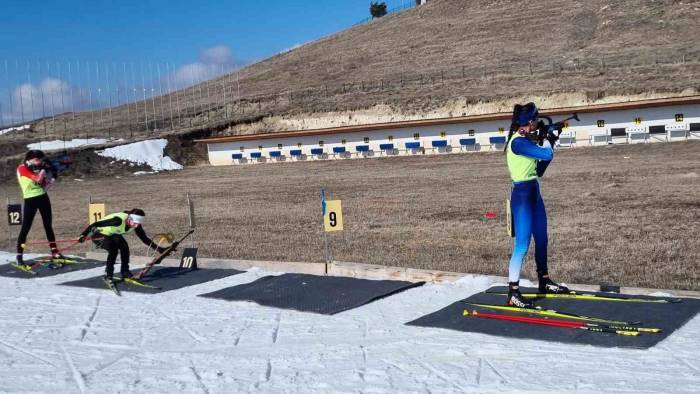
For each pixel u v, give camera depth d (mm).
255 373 5762
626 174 23844
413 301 8258
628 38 57500
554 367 5617
